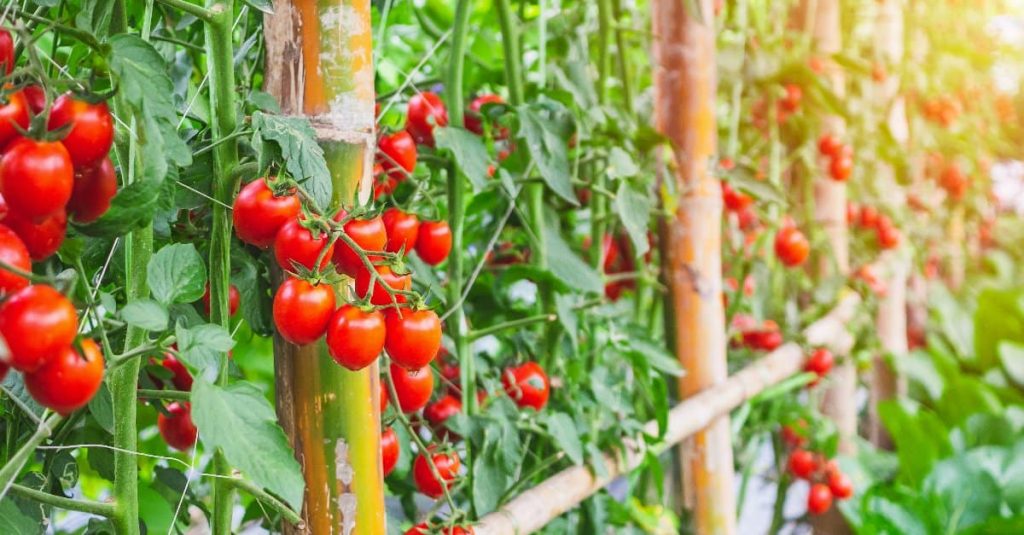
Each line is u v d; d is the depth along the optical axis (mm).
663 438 1551
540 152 1301
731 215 2379
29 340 555
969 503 2156
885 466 2713
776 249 2209
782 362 2162
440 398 1373
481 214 1646
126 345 766
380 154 1115
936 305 3582
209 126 929
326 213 793
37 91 653
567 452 1294
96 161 625
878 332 3023
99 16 750
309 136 797
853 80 2723
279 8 833
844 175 2412
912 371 2906
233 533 1278
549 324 1484
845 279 2568
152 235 808
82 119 602
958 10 3611
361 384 877
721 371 1812
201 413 692
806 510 2580
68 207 652
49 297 571
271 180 783
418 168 1670
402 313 798
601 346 1542
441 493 1191
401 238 999
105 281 936
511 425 1259
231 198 827
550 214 1537
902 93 2992
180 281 769
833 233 2678
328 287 770
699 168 1736
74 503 744
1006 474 2344
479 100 1409
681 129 1729
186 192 891
